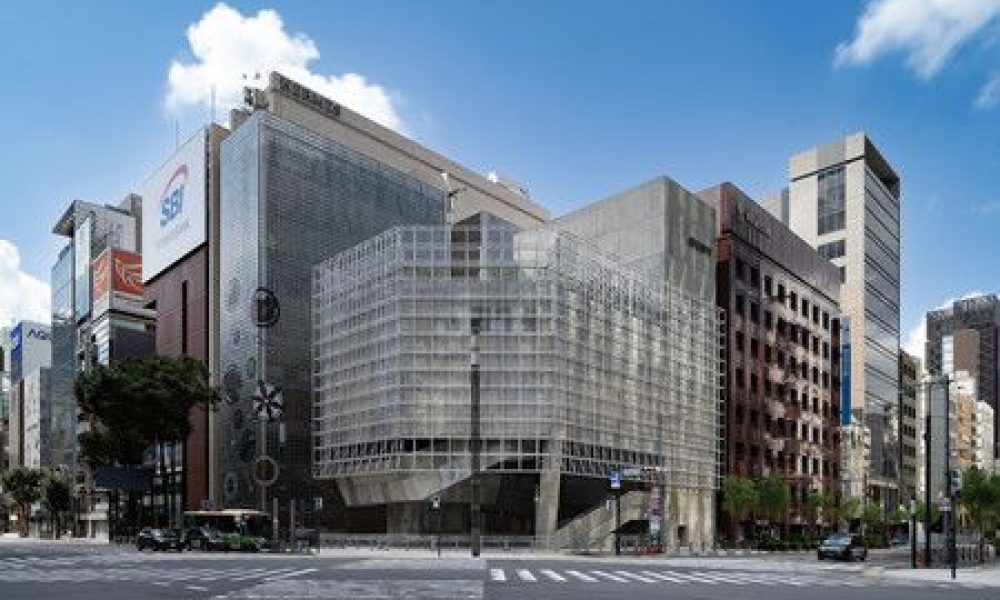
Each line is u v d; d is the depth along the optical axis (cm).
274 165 8694
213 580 2947
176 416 8038
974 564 5406
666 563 4553
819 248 14325
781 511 8831
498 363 6675
